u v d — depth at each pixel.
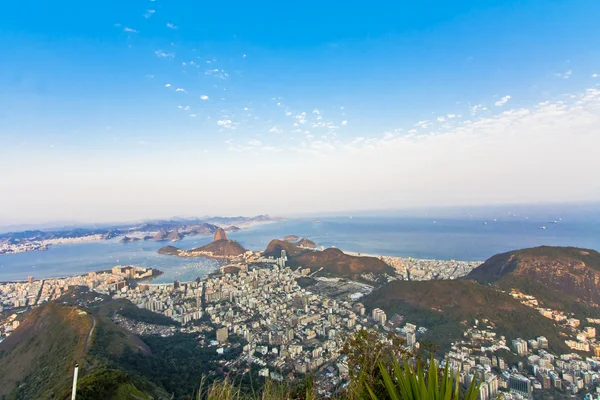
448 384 1.98
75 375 2.23
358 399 2.81
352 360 3.55
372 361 3.42
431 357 2.22
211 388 3.32
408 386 2.16
